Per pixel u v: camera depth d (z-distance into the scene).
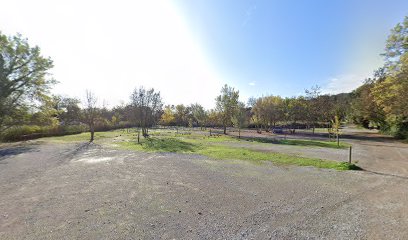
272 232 4.30
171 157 13.23
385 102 22.42
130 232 4.30
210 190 7.00
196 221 4.79
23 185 7.54
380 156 14.23
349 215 5.12
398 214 5.17
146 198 6.25
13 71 24.59
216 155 13.79
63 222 4.75
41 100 27.62
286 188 7.22
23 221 4.80
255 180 8.19
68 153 14.97
